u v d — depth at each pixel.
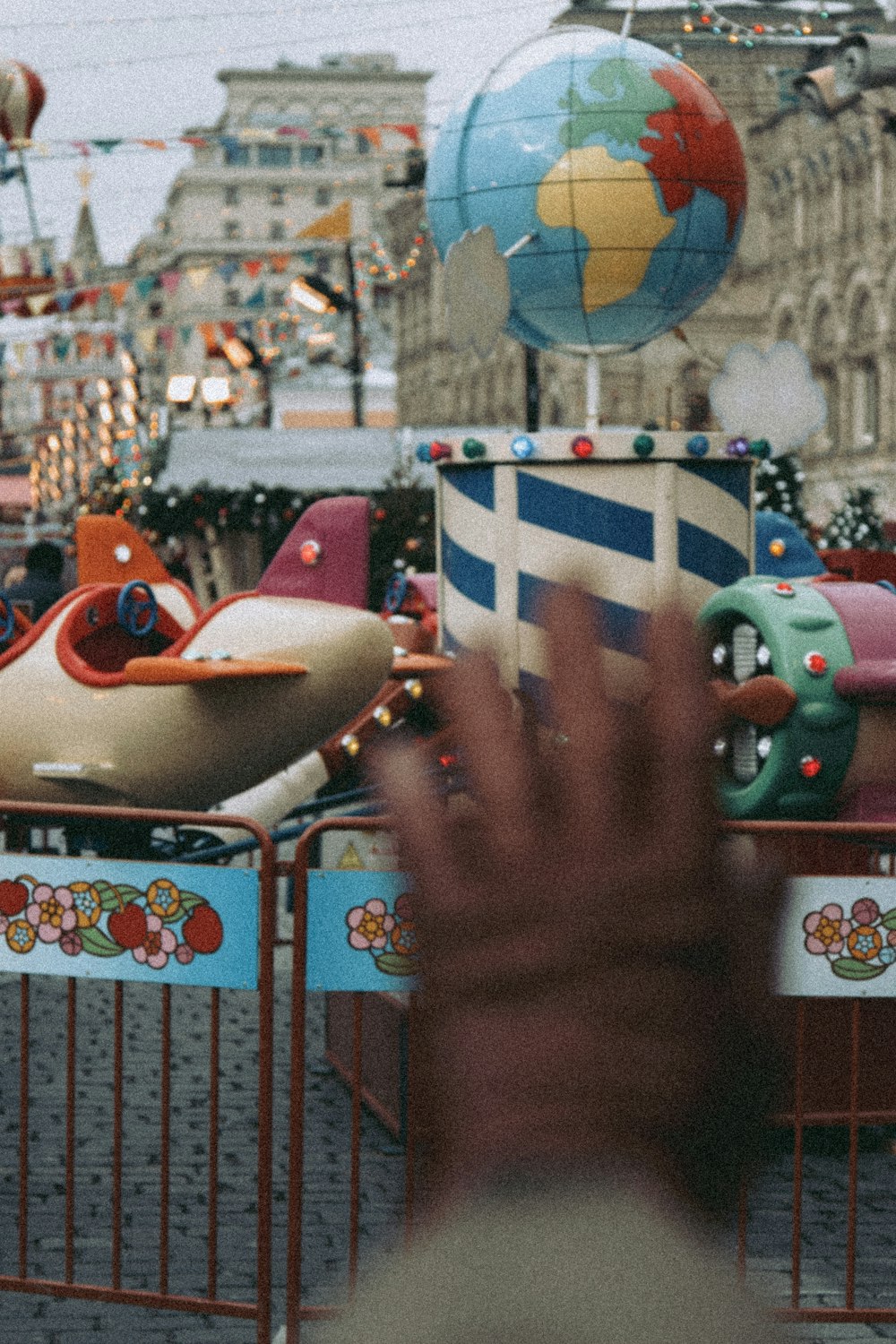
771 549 7.77
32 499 65.62
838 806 5.84
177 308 101.75
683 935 0.85
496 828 0.88
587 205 6.90
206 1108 6.21
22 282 22.09
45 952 4.16
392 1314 0.85
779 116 51.78
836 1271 4.58
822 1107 5.63
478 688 0.91
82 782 5.68
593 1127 0.84
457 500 7.18
